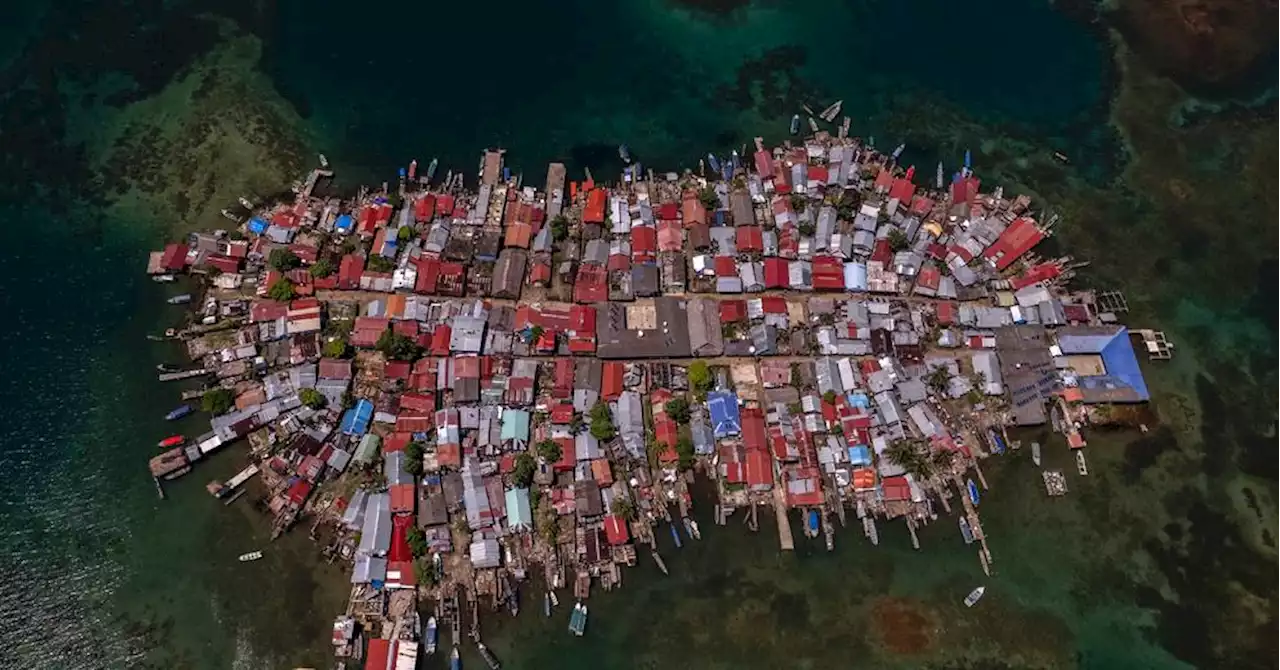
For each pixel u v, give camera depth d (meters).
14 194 99.69
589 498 85.06
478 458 86.75
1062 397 93.88
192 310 93.50
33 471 86.31
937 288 97.75
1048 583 87.56
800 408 91.12
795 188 103.50
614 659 82.31
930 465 90.00
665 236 98.06
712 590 85.12
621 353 91.94
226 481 85.94
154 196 100.19
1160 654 85.69
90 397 89.25
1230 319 101.62
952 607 86.06
